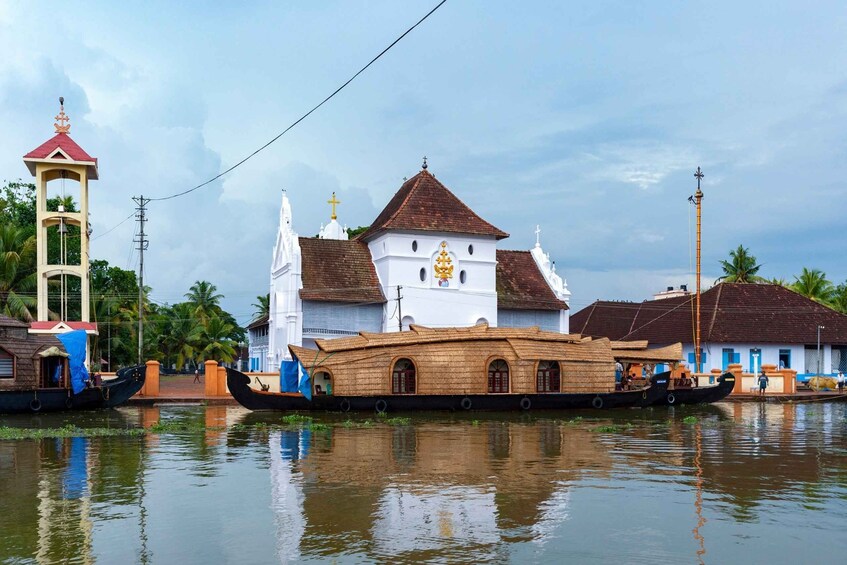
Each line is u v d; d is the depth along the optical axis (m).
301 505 14.13
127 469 18.08
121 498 14.84
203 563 10.84
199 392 47.69
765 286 60.66
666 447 22.06
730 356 55.94
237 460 19.39
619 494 15.07
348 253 50.22
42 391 33.97
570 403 36.78
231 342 87.00
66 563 10.87
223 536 12.13
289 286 45.62
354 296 47.00
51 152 42.72
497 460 19.33
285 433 25.78
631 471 17.67
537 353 36.44
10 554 11.28
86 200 44.06
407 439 23.95
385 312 47.59
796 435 25.55
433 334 36.25
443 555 11.12
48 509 13.97
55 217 43.44
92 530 12.52
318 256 48.97
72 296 56.78
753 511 13.72
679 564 10.80
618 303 64.88
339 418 31.86
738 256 72.25
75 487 15.92
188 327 81.56
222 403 40.16
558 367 37.09
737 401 44.44
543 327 52.72
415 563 10.78
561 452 20.89
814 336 55.97
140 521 13.07
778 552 11.34
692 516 13.34
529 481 16.39
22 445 22.56
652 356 40.97
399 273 47.44
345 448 21.72
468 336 36.03
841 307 71.69
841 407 40.12
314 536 12.11
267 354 55.97
